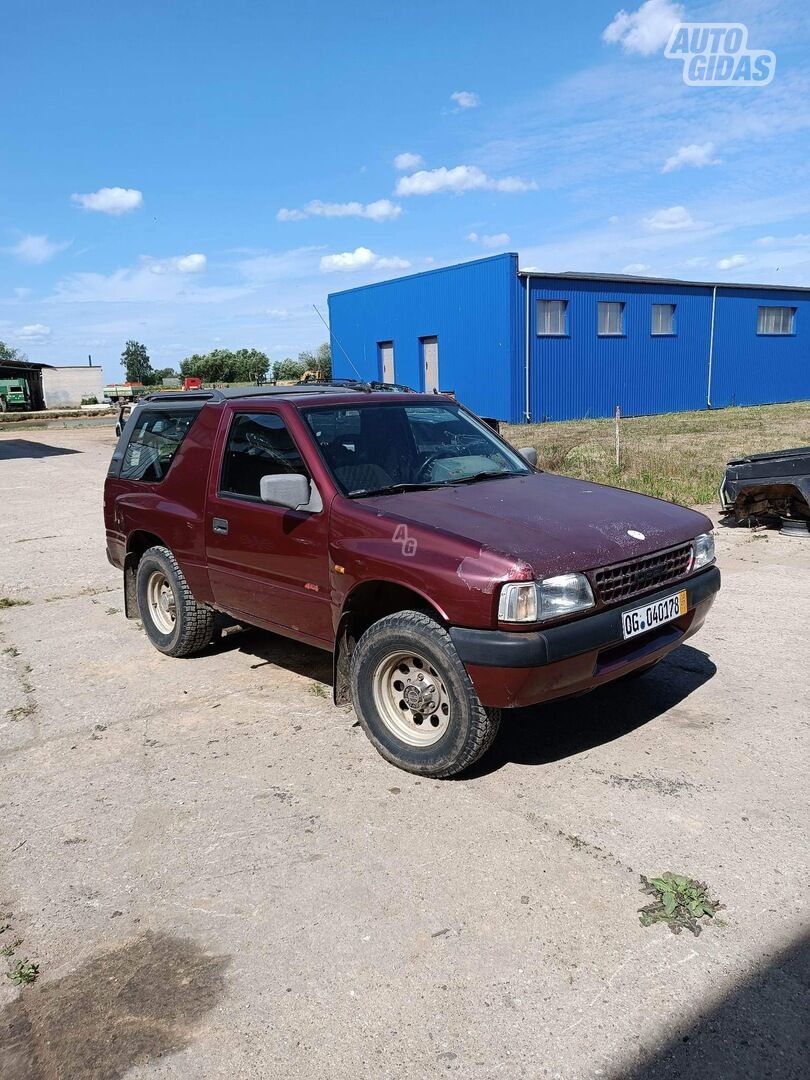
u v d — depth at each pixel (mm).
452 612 3418
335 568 3979
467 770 3844
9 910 2955
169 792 3744
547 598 3326
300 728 4387
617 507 4137
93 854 3277
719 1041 2250
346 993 2486
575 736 4160
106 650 5844
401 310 30422
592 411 28312
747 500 8852
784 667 5016
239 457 4738
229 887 3023
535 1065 2199
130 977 2596
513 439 19844
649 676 4922
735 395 32781
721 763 3820
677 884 2895
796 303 34000
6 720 4645
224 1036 2346
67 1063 2281
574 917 2777
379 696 3889
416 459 4570
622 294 28406
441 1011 2400
